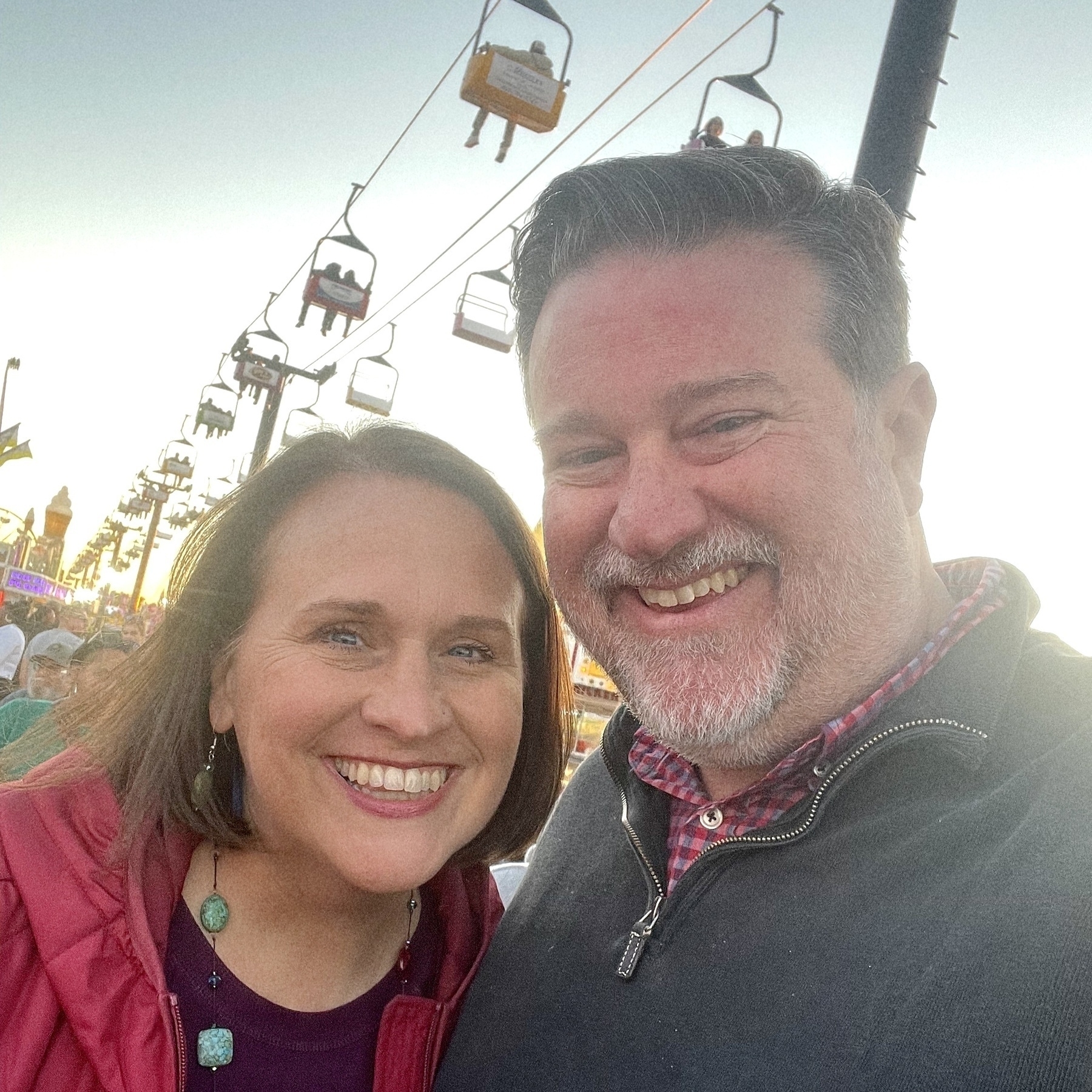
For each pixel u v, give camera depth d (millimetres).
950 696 459
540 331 527
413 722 502
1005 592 518
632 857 549
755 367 479
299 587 523
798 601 481
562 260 518
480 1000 560
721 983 454
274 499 549
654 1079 453
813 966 430
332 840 509
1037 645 492
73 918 486
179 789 537
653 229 494
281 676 511
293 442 568
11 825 507
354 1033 541
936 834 429
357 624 517
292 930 539
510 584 562
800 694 487
